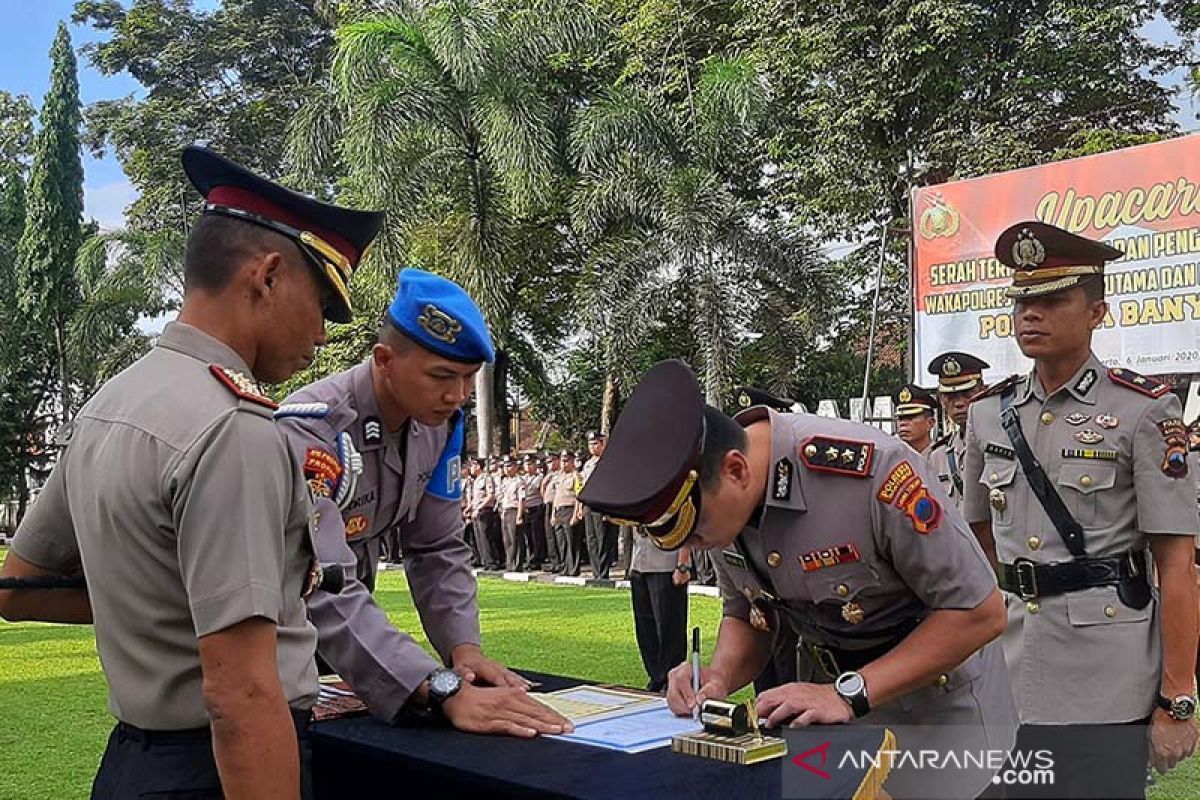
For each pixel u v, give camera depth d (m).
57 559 2.13
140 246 22.83
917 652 1.94
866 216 16.94
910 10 15.15
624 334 14.07
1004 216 9.02
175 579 1.81
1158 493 2.84
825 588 2.02
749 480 1.94
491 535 15.95
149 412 1.81
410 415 2.65
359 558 2.78
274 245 1.92
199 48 31.39
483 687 2.47
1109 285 8.41
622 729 2.20
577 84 17.64
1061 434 3.00
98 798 1.93
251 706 1.73
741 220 13.98
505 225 15.66
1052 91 15.72
